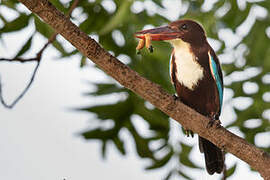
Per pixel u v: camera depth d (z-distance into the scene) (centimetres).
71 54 1125
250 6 1220
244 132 1284
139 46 944
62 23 744
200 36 1039
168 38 1027
